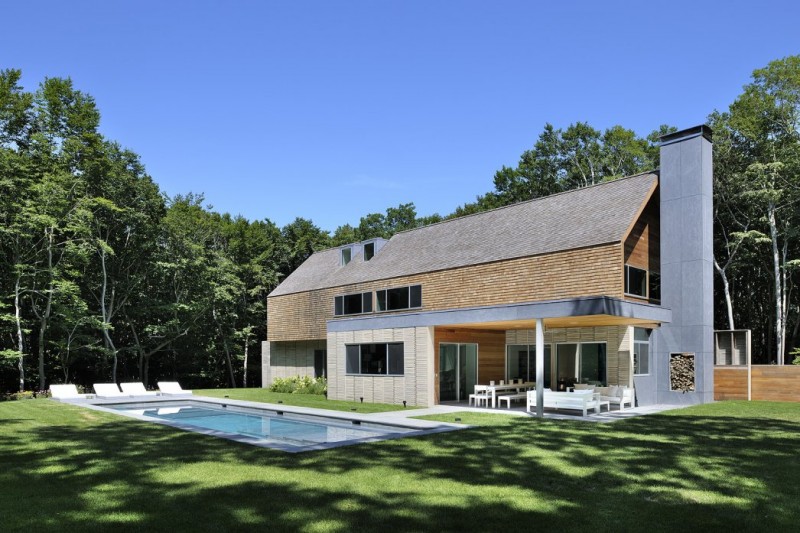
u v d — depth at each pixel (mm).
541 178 51219
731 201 32500
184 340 42812
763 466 9102
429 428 13836
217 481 7984
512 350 24875
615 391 19078
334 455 9969
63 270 31438
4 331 31906
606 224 21125
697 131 21484
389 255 31234
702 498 7199
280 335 37344
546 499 7141
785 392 21219
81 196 33688
